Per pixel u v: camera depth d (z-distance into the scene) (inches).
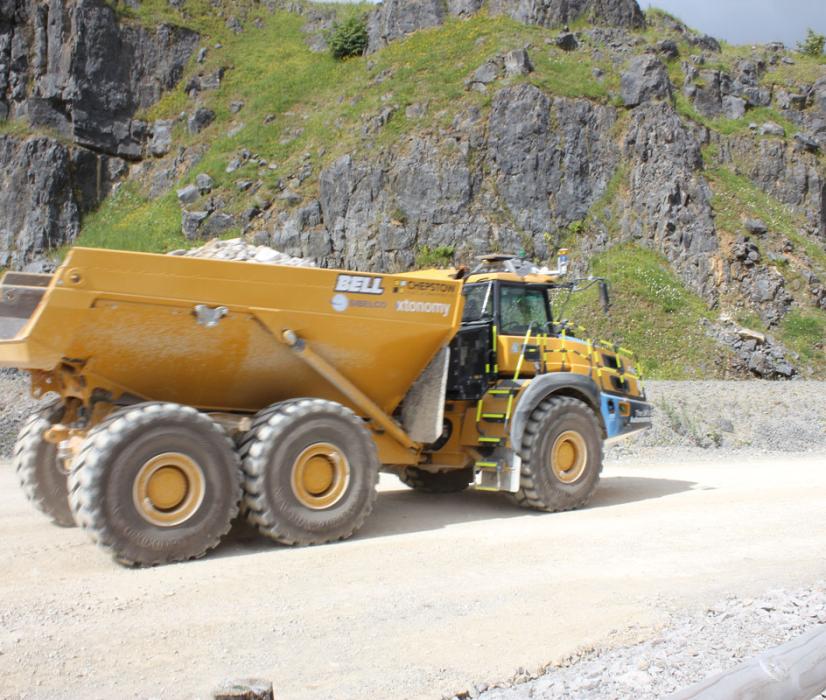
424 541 282.7
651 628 193.6
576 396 368.8
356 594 218.8
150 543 245.1
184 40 1589.6
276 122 1424.7
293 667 170.1
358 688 160.1
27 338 245.6
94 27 1457.9
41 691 157.6
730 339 1074.7
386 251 1180.5
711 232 1222.9
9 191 1317.7
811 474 466.6
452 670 169.2
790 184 1403.8
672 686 158.7
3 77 1407.5
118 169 1416.1
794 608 204.8
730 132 1440.7
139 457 244.5
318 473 278.7
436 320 311.6
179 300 259.1
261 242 1218.6
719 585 229.5
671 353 1036.5
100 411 268.8
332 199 1224.8
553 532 298.5
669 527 307.6
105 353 257.6
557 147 1259.8
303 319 282.7
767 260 1215.6
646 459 535.2
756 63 1615.4
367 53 1549.0
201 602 210.8
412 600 214.1
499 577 236.5
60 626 191.6
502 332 357.7
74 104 1400.1
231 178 1310.3
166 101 1509.6
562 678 165.2
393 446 323.6
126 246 1232.2
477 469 354.3
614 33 1485.0
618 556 262.1
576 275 1151.0
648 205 1240.2
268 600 213.2
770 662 126.6
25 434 307.6
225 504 259.0
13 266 1275.8
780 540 286.4
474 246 1180.5
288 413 273.1
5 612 201.0
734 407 686.5
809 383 909.2
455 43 1439.5
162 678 164.1
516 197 1227.9
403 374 314.7
